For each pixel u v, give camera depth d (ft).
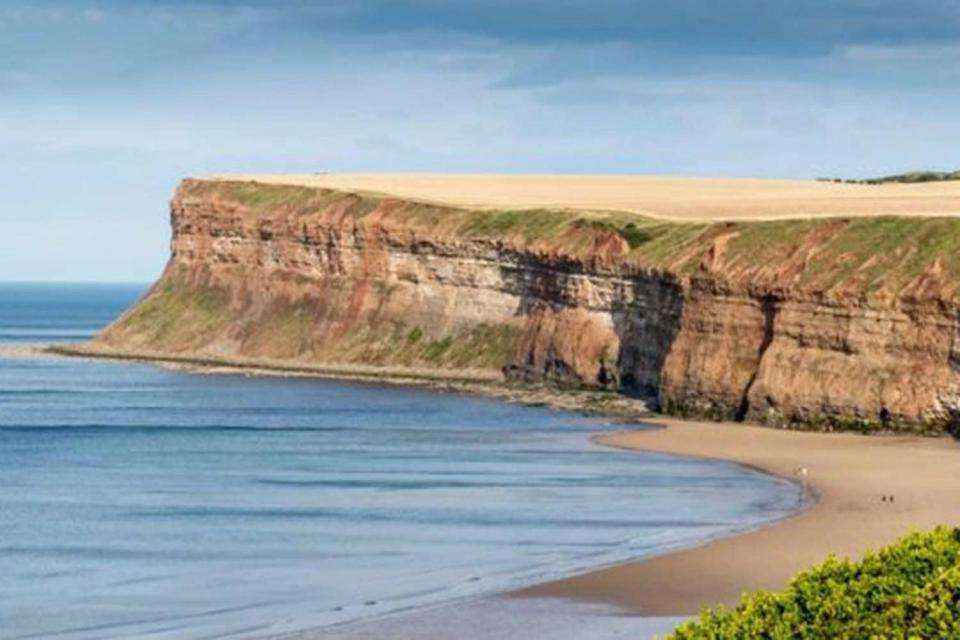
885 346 559.79
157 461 522.06
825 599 176.04
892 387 551.59
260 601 284.41
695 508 387.75
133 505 413.18
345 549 338.13
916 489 411.95
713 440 541.34
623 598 280.31
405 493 427.33
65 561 328.90
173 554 335.47
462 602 278.46
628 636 252.42
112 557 333.01
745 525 357.61
